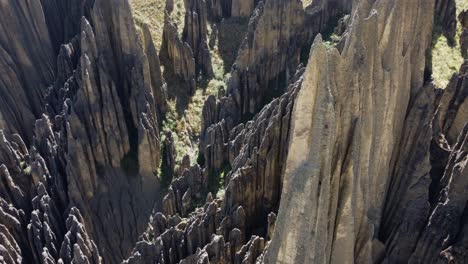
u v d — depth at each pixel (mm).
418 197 31438
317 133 22766
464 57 37969
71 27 58500
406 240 31062
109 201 45562
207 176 42094
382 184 30531
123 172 46719
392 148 30391
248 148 37375
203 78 54969
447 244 29250
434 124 32438
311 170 23156
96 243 43562
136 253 34812
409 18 28859
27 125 50688
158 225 38250
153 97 47938
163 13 59062
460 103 32844
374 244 30891
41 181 42375
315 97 22609
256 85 47219
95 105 44875
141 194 46281
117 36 47125
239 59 47312
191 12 54781
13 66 50438
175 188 41719
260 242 31062
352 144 24859
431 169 32781
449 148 32781
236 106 46938
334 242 26156
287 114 32719
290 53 49031
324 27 52500
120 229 45031
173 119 50812
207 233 35000
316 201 23656
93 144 45219
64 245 37531
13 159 43062
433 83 32062
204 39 55906
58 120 46688
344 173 25156
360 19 24859
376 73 27016
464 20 41594
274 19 47031
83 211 42781
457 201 29438
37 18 53781
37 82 53406
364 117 26219
